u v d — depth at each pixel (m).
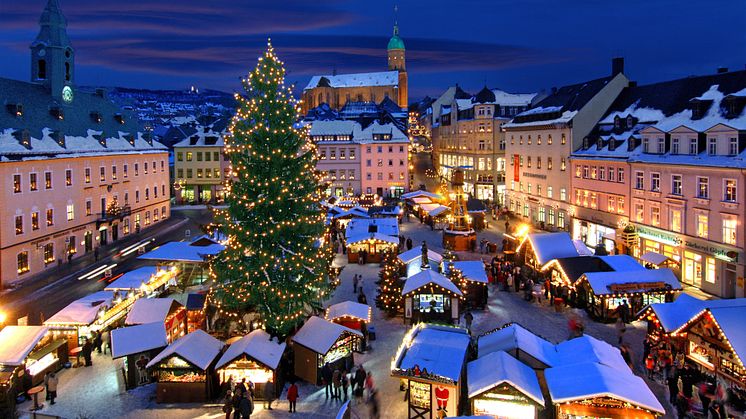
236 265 30.66
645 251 50.09
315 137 101.12
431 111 164.00
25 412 24.50
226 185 33.22
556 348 23.95
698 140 43.78
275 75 31.72
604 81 64.88
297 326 31.92
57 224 55.53
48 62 63.09
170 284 41.47
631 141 53.38
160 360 24.98
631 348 30.81
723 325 23.44
